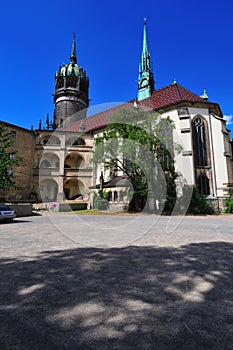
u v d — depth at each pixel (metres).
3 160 20.34
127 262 4.86
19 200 34.03
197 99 34.94
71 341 2.06
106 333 2.19
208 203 24.92
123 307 2.77
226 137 29.34
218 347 1.97
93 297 3.06
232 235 8.85
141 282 3.66
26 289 3.36
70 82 53.06
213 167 28.78
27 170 36.94
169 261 4.94
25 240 7.73
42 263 4.81
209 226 12.12
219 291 3.28
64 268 4.45
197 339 2.09
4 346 1.98
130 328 2.29
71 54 56.22
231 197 26.52
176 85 38.19
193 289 3.35
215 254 5.59
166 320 2.45
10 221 15.63
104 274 4.07
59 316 2.54
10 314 2.59
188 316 2.54
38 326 2.33
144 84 47.50
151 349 1.93
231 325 2.35
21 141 36.94
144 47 49.12
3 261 4.99
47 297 3.07
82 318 2.49
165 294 3.17
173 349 1.94
